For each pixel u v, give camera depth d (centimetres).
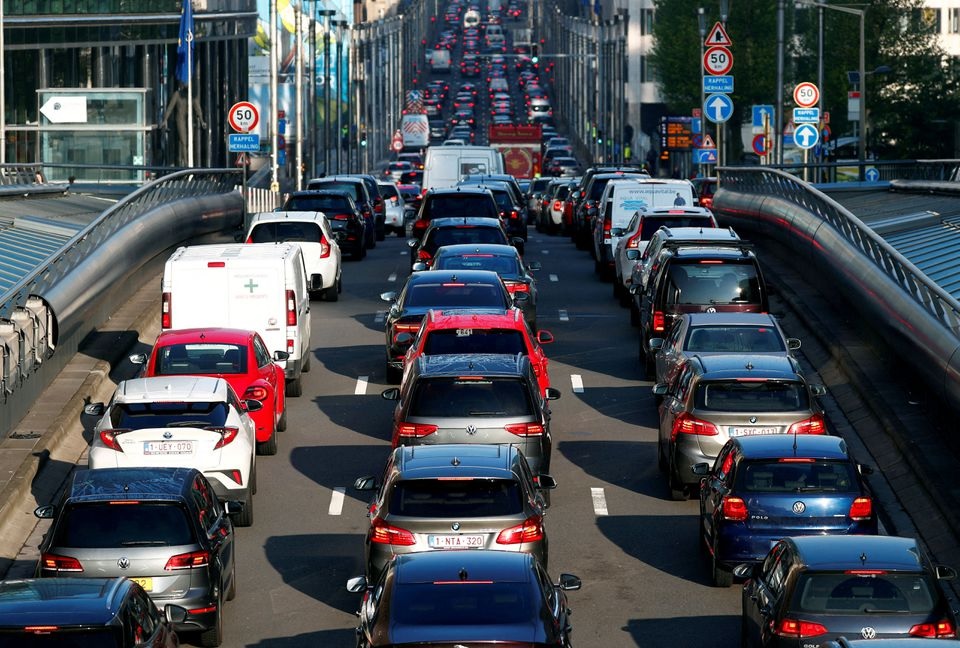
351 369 7606
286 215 9488
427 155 15912
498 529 3900
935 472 5325
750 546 4256
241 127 12850
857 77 17575
